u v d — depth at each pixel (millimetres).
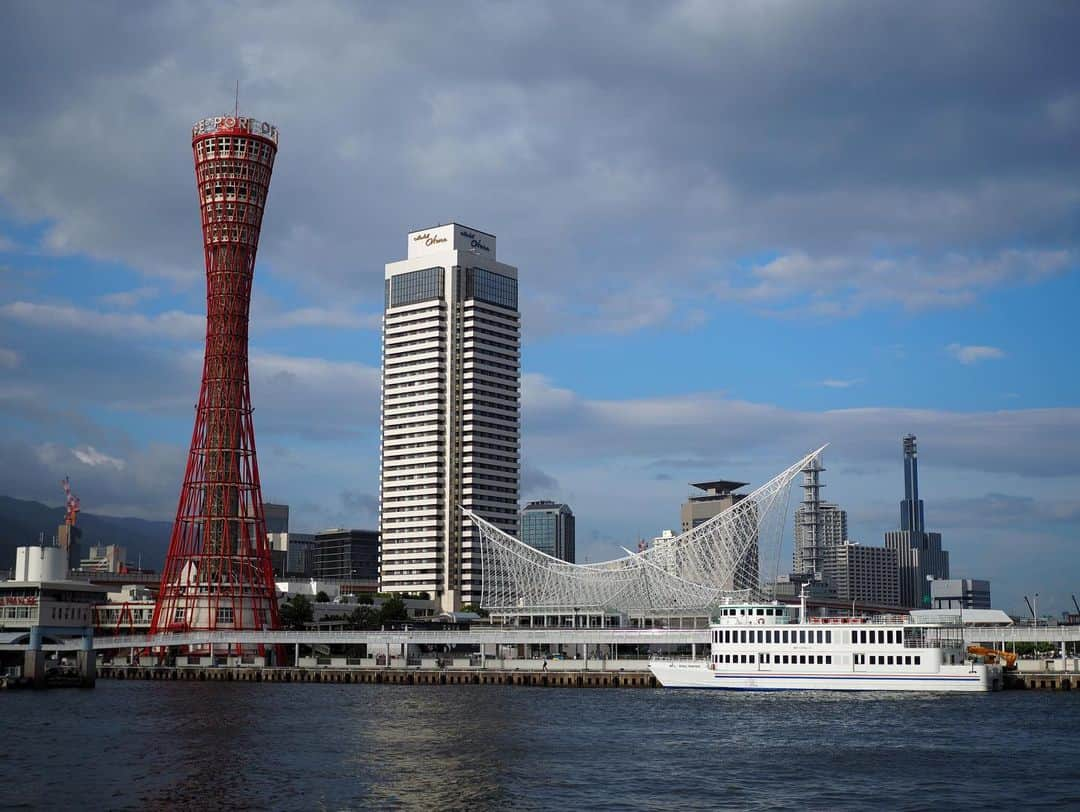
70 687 188875
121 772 95500
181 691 184000
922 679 165125
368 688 190625
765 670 171000
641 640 198875
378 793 87000
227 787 89188
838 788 88375
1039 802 83188
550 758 102438
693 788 88562
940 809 81125
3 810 81250
